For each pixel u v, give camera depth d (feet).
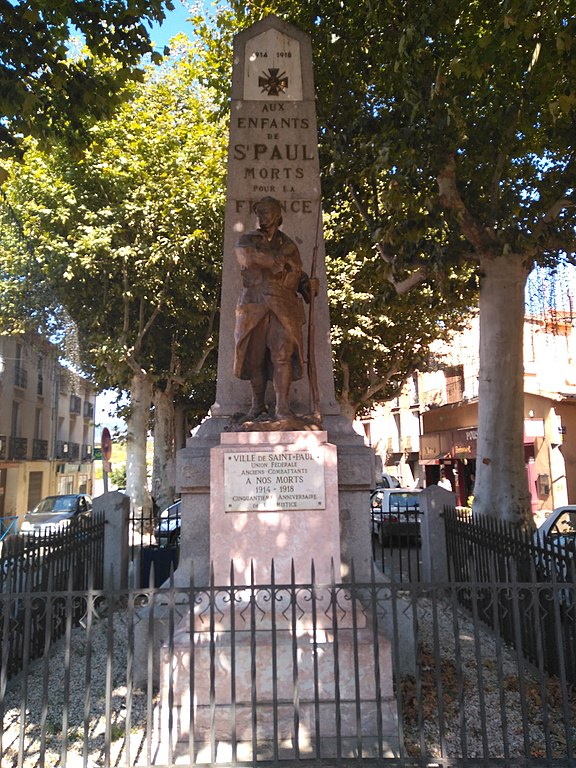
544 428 71.72
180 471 18.29
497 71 29.71
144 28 25.85
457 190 32.14
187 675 14.10
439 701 12.24
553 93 28.91
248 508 15.05
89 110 26.99
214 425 19.42
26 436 95.30
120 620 25.22
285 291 16.28
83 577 24.61
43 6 23.81
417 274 36.35
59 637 22.85
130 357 56.49
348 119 36.24
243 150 21.58
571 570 13.20
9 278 57.62
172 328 61.98
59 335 62.49
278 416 15.96
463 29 29.58
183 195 51.98
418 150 28.55
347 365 67.67
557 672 17.63
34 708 16.49
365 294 57.82
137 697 16.99
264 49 22.36
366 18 31.73
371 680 14.14
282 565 14.90
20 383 91.15
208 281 58.85
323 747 13.35
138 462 61.87
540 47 23.97
